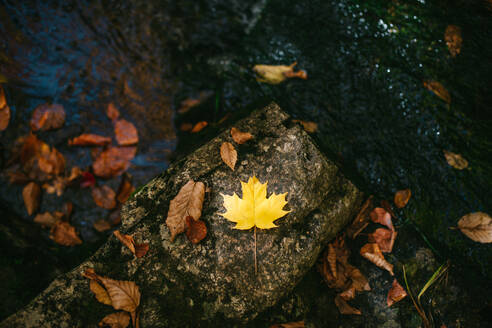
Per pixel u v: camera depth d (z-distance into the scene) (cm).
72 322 80
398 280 93
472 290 93
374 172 102
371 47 109
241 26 116
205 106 112
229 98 112
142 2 116
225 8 117
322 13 114
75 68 111
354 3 112
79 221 103
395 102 105
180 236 85
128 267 84
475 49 106
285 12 116
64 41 111
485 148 101
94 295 82
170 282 83
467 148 101
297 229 87
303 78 110
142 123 109
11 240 96
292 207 88
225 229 86
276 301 85
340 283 90
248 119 93
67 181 104
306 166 89
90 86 110
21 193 102
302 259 86
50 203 103
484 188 98
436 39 107
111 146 107
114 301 81
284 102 109
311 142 91
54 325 80
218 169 89
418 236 97
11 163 103
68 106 108
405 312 91
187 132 110
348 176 97
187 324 82
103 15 114
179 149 109
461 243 96
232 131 91
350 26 112
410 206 99
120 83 111
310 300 88
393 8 110
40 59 110
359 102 107
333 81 109
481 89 104
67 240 101
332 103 108
